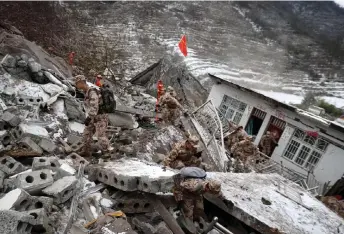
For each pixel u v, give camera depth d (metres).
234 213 5.62
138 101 16.23
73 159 6.00
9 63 8.49
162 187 4.72
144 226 4.41
